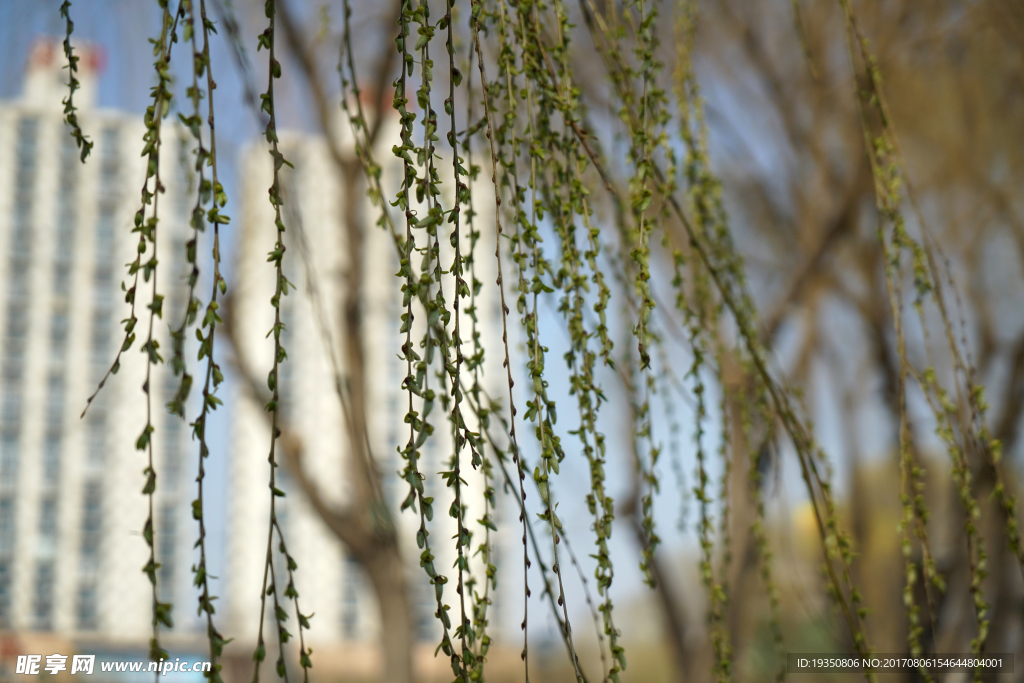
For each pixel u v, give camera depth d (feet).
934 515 9.19
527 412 2.79
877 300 11.46
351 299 10.08
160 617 2.28
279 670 2.32
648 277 3.21
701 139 4.90
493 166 2.75
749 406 4.97
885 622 9.52
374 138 9.53
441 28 2.83
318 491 10.25
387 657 9.89
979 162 11.50
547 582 3.08
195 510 2.32
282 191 5.64
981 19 10.07
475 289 3.34
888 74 11.02
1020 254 11.14
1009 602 8.91
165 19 2.60
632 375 4.34
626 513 8.39
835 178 12.03
